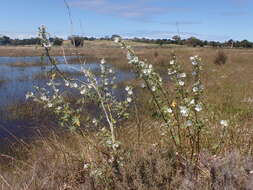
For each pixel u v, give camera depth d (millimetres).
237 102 7754
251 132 4301
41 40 3609
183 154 3576
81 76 12375
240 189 2965
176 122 3543
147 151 3693
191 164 3344
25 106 11734
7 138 8641
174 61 3518
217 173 3139
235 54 31266
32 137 8516
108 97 3904
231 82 12805
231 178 3029
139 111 6648
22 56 49438
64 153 4238
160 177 3174
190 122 3256
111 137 3566
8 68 29141
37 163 4355
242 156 3459
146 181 3158
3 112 11148
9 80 19812
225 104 7383
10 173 4688
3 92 15742
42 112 10922
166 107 3387
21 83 18703
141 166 3393
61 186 3562
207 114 4055
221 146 3779
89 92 3758
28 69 27891
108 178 3330
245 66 21484
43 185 3455
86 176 3561
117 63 27531
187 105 3266
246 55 30156
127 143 4078
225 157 3383
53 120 10023
